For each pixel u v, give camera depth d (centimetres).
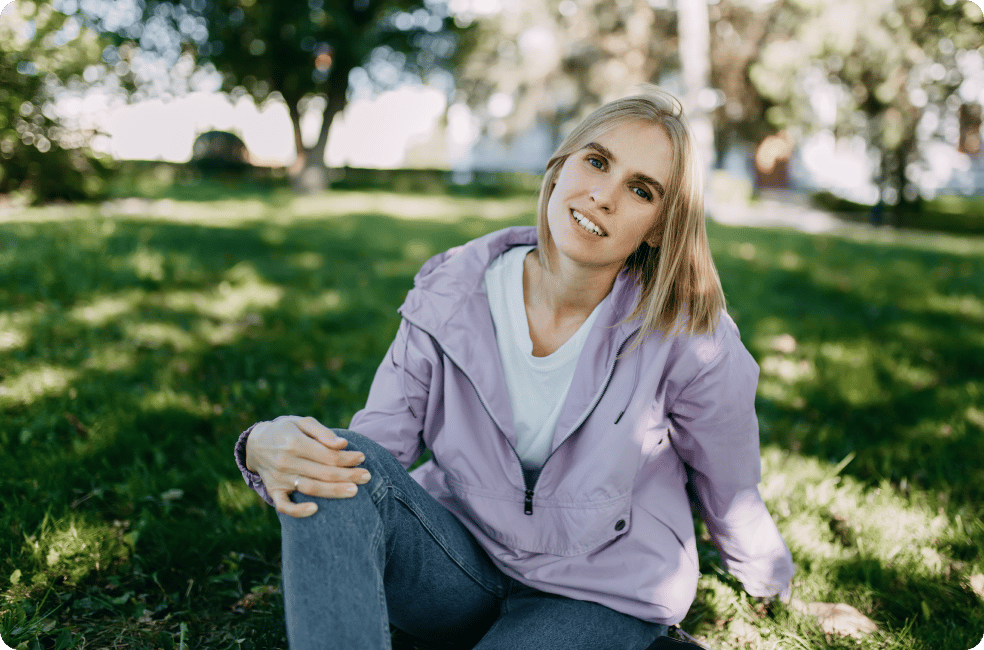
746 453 150
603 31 2183
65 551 193
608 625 135
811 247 962
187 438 271
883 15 1432
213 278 551
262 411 302
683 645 137
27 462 237
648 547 140
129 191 1285
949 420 312
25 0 984
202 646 171
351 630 110
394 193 1973
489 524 140
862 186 2534
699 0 1466
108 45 1302
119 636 171
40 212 922
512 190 2225
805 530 216
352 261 685
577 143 136
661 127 132
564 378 143
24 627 167
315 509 113
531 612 135
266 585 191
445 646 169
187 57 1858
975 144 2166
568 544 138
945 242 1239
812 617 179
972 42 1434
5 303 434
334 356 379
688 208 134
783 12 1697
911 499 242
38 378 311
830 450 284
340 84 1931
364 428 148
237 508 223
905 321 508
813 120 1783
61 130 1045
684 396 142
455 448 142
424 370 146
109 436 259
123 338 383
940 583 196
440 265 150
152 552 200
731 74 1927
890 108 1562
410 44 2108
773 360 396
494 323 147
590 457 136
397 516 128
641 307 138
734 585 195
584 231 133
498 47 2361
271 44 1855
